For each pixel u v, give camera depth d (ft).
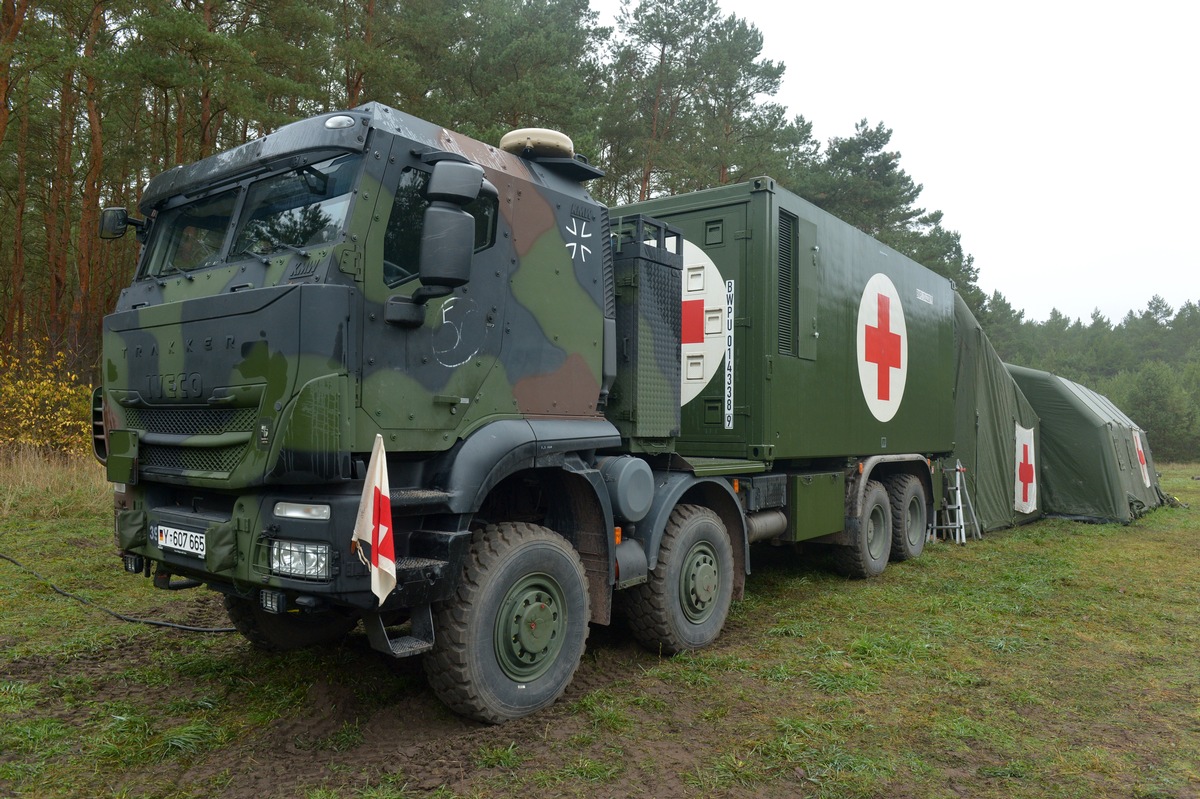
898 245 106.22
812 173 100.07
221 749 11.48
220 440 10.87
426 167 11.95
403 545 11.82
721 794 10.34
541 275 13.69
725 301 20.42
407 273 11.53
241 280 11.68
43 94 63.67
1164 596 22.65
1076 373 226.58
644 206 22.04
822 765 11.21
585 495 14.34
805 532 21.56
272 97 58.13
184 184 13.55
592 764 10.98
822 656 16.35
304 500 10.46
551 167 14.69
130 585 20.95
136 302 13.32
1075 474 40.60
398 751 11.34
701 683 14.53
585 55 80.89
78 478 35.94
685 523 16.28
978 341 36.04
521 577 12.64
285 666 14.99
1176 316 324.60
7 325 68.44
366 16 61.87
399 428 11.16
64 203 67.56
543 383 13.61
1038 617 20.07
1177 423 122.52
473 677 11.89
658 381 16.42
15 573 21.80
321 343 10.19
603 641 17.25
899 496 27.14
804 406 21.54
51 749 11.32
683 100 86.02
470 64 64.39
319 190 11.55
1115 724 13.11
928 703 13.85
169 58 45.75
